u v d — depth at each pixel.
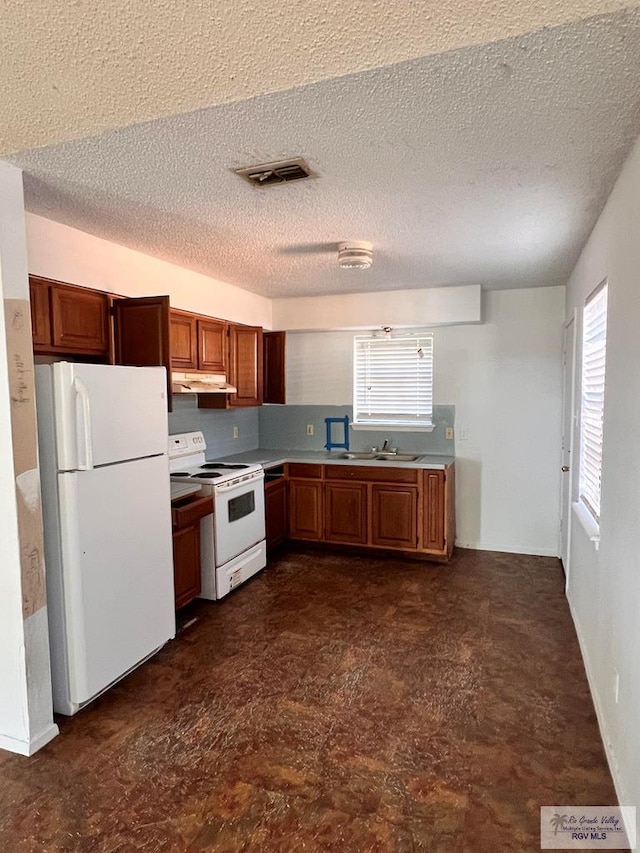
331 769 2.00
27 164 1.95
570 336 3.82
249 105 1.51
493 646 2.95
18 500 2.06
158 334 2.95
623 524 1.86
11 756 2.10
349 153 1.84
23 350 2.07
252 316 4.59
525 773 1.96
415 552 4.46
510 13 1.18
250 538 4.05
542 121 1.61
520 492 4.61
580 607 2.99
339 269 3.68
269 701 2.45
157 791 1.90
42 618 2.17
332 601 3.62
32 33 1.43
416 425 4.92
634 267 1.75
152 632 2.79
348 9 1.24
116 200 2.32
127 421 2.58
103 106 1.61
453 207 2.40
